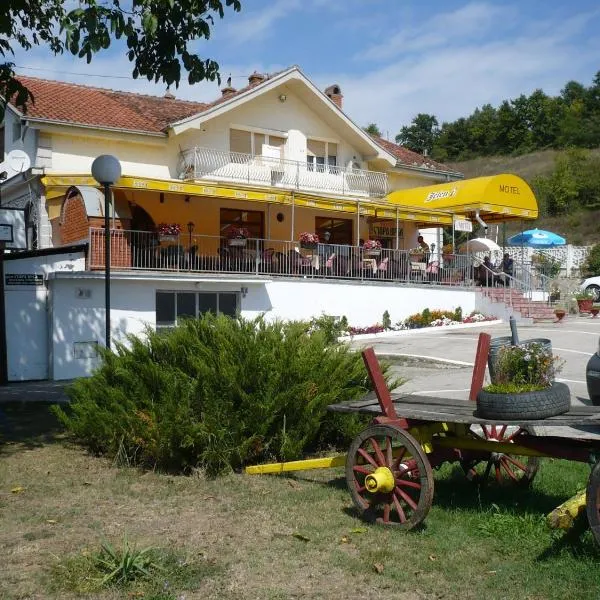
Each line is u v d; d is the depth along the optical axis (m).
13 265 16.86
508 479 6.95
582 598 4.39
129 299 18.83
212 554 5.21
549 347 6.14
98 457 8.29
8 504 6.45
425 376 15.41
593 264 41.81
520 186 29.16
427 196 29.86
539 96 88.88
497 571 4.86
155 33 8.91
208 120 26.12
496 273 28.64
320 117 29.38
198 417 7.61
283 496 6.70
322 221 29.39
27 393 14.45
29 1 10.06
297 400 7.80
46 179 21.89
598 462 4.82
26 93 9.22
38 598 4.45
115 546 5.33
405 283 25.66
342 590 4.60
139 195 24.34
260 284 21.95
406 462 6.02
